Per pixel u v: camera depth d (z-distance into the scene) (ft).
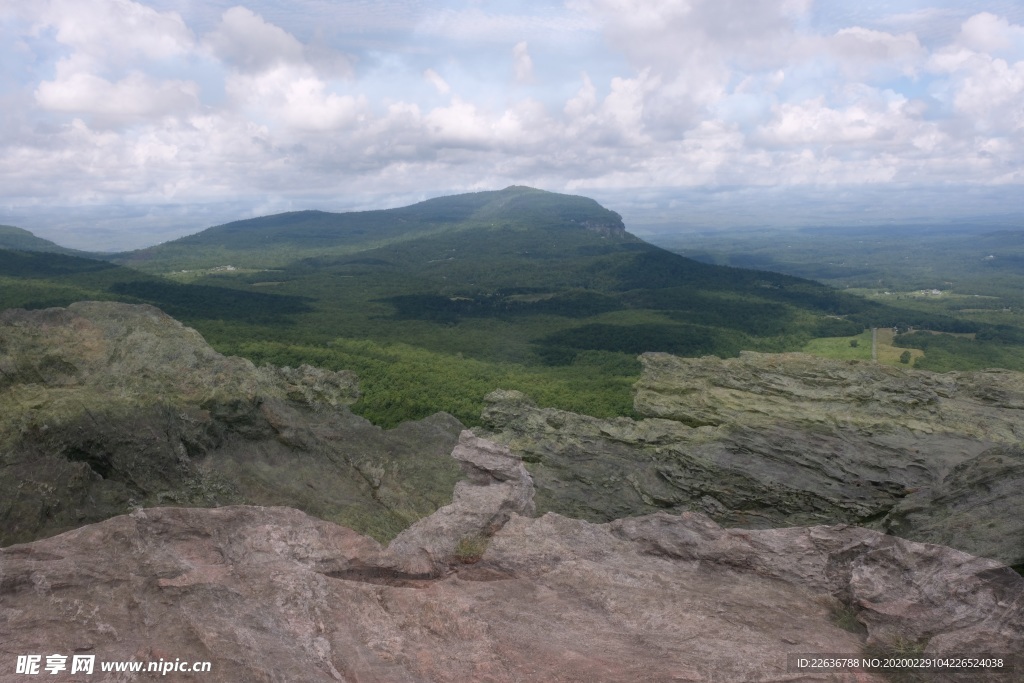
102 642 32.24
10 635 31.89
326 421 122.52
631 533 54.39
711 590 46.47
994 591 42.14
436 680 33.68
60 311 116.57
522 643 37.93
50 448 85.51
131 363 110.22
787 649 38.40
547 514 55.16
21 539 68.23
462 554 49.57
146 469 88.79
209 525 44.62
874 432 105.50
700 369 134.92
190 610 35.83
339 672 33.42
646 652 37.58
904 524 75.36
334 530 47.75
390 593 42.04
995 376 121.60
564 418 129.80
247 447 106.01
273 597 38.81
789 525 97.35
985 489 73.67
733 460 107.34
